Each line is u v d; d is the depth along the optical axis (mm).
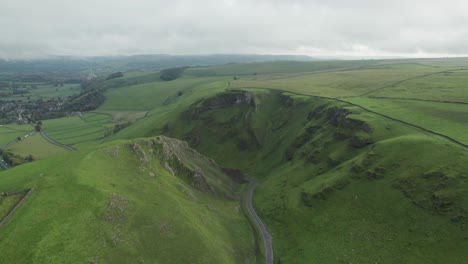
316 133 160625
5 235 65375
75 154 107062
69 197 76500
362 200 103750
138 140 117062
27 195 78625
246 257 92438
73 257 61688
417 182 95938
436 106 146375
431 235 82062
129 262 66625
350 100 175375
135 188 91625
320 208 110625
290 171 147000
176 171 120750
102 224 71000
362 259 84875
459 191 85500
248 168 177375
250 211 125562
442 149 102438
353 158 124312
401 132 125625
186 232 82625
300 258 92625
